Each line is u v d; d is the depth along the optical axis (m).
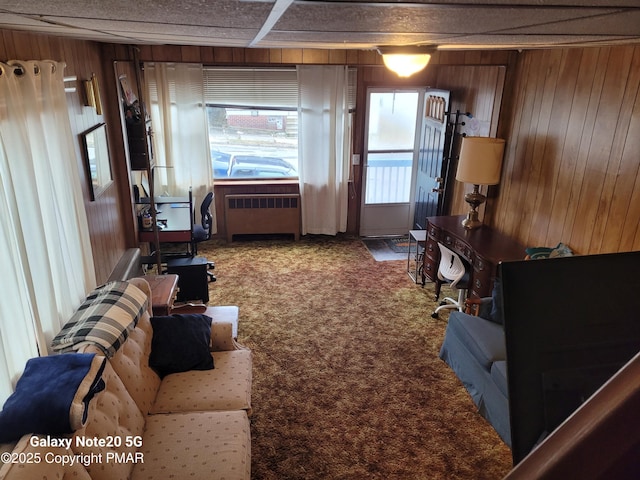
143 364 2.68
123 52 3.90
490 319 3.42
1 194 1.97
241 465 2.19
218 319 3.48
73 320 2.49
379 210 6.60
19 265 2.15
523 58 4.05
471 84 4.95
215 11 0.85
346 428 2.96
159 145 5.86
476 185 4.41
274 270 5.39
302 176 6.25
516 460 0.66
